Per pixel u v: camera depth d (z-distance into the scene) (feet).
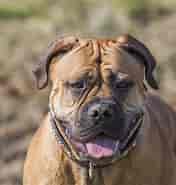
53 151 20.72
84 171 20.53
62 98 19.85
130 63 20.04
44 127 21.48
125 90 19.60
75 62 19.81
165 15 59.31
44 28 55.72
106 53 19.88
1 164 34.71
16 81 44.27
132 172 20.65
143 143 20.62
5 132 37.52
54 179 20.83
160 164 21.36
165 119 24.57
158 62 47.03
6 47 51.19
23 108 40.63
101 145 19.53
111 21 54.70
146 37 53.47
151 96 25.17
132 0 59.57
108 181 20.76
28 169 21.63
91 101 19.29
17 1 63.93
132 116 19.71
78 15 57.26
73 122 19.57
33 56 49.14
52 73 20.58
